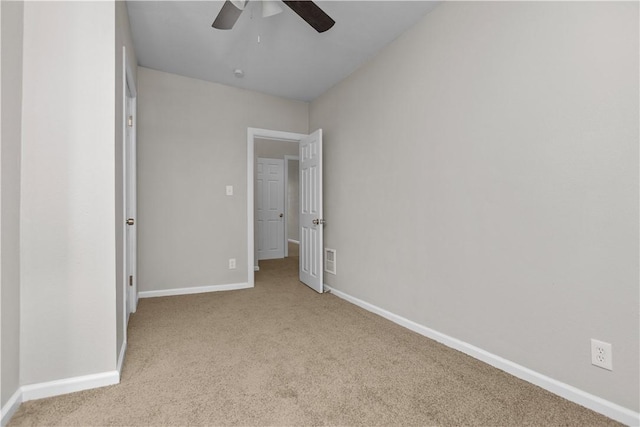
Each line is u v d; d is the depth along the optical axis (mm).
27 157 1446
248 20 2322
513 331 1667
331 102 3500
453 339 2010
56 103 1497
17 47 1386
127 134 2508
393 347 2021
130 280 2670
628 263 1259
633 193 1242
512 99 1663
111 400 1426
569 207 1434
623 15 1265
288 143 5902
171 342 2088
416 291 2307
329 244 3480
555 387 1480
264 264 5352
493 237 1766
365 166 2893
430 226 2186
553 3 1487
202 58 2914
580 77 1391
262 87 3553
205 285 3436
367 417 1315
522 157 1619
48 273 1474
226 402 1419
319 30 2018
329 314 2697
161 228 3230
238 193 3598
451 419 1304
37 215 1460
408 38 2389
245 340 2131
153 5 2154
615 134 1288
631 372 1251
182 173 3316
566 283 1447
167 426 1254
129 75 2297
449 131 2037
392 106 2557
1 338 1260
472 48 1880
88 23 1551
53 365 1478
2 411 1249
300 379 1621
